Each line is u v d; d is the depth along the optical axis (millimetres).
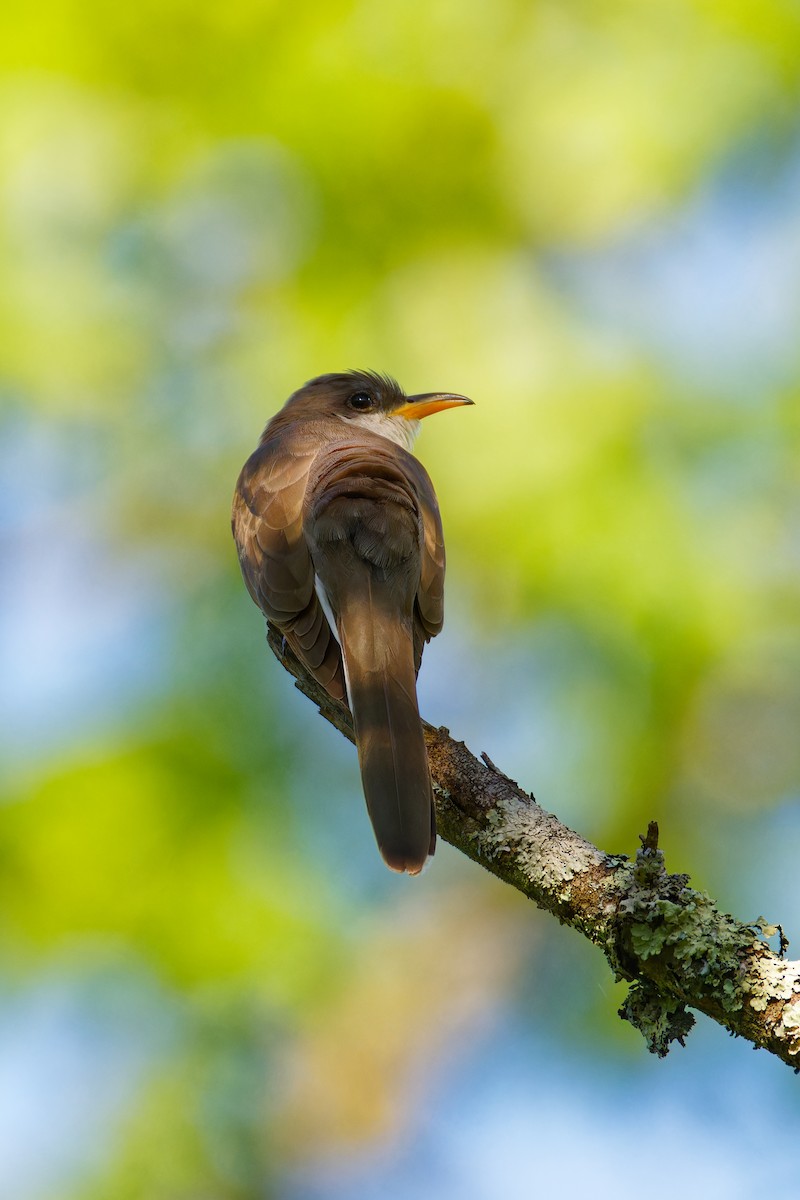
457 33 13484
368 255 13266
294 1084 11367
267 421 11688
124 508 12906
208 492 12867
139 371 13188
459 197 13375
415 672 8219
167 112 13516
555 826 6398
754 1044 5820
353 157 13281
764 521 11906
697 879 11312
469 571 12000
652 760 11414
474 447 12273
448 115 13336
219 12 13344
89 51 13469
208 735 11211
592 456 11969
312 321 13180
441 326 13000
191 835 10977
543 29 13594
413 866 6574
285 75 13305
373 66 13367
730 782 11500
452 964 11953
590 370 12562
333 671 8195
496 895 12164
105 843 10938
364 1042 11531
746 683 11547
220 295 13469
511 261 13383
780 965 5746
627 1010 5996
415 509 8891
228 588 12070
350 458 9203
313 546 8680
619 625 11445
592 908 6066
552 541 11695
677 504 11789
